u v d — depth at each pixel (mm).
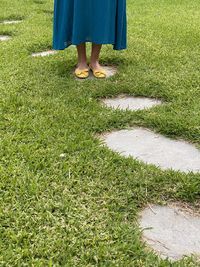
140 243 2090
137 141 3088
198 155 2908
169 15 7855
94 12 4062
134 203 2379
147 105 3697
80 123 3291
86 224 2193
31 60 4883
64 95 3811
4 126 3211
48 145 2955
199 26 6781
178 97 3742
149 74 4336
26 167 2680
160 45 5504
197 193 2473
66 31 4145
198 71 4430
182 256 2045
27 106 3572
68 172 2635
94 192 2447
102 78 4328
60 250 2023
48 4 9125
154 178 2582
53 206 2314
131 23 7000
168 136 3148
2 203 2334
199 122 3236
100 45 4324
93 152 2867
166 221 2275
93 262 1970
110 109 3529
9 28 6547
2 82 4094
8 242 2064
